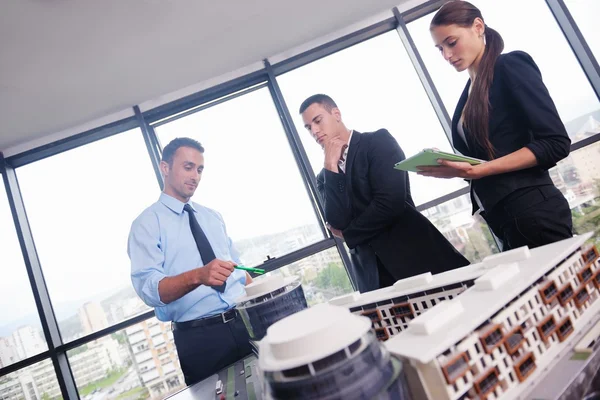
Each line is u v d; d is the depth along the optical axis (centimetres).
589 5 219
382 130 161
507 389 45
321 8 203
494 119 121
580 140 211
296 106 231
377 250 152
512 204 114
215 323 154
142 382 205
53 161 226
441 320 49
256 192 225
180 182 177
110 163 226
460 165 105
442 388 42
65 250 216
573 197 206
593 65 213
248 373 98
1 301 203
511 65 113
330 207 173
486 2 228
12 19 143
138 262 162
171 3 161
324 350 40
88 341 205
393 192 149
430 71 228
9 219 215
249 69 230
